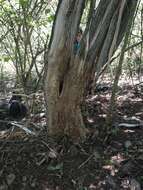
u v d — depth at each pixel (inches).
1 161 65.6
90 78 65.9
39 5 96.7
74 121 67.2
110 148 66.9
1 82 107.6
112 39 63.9
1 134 72.7
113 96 69.8
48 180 62.4
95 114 79.1
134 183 60.9
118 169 63.1
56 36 62.2
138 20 102.8
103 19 62.8
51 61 63.4
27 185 62.1
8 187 62.2
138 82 103.7
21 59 93.9
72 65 63.7
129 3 65.1
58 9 61.8
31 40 103.2
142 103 86.4
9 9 81.8
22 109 82.9
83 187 61.0
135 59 108.7
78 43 64.9
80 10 61.8
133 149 66.6
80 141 67.7
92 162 64.2
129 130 71.7
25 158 65.5
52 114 66.8
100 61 64.5
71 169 63.3
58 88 65.0
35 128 73.2
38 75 92.2
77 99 66.1
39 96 86.7
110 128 71.0
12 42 110.1
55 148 66.2
